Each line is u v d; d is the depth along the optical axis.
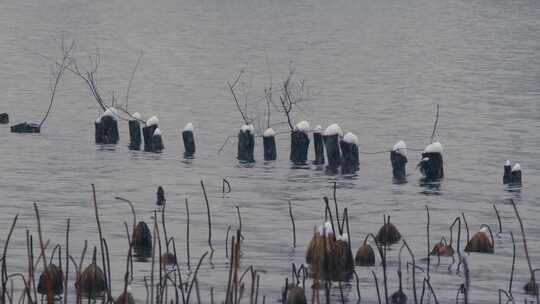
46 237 33.88
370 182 47.41
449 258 31.52
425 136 63.78
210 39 135.12
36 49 115.50
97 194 42.88
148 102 78.06
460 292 27.14
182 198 42.34
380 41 138.50
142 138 60.91
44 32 135.50
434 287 27.70
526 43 136.88
